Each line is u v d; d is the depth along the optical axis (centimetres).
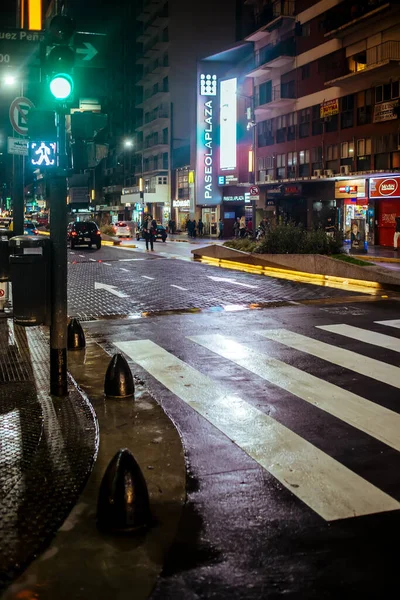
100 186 10656
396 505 419
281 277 1919
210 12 7150
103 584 322
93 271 2209
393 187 3588
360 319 1149
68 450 502
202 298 1473
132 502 377
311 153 4312
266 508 415
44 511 399
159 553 353
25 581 323
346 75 3694
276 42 4678
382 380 736
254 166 5075
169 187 7262
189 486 449
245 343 954
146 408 616
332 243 2061
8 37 753
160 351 907
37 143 615
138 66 8450
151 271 2173
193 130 6212
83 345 904
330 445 532
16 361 816
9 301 1120
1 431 548
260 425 583
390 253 3089
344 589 322
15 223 1352
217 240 5075
